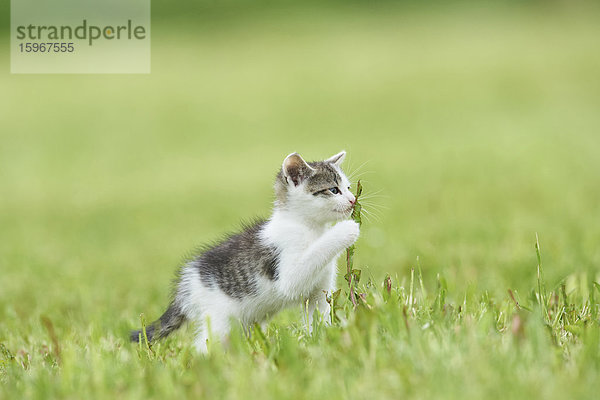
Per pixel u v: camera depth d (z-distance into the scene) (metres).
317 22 47.03
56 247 14.53
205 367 4.63
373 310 4.97
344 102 31.45
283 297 6.62
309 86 34.47
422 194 16.75
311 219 6.85
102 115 32.28
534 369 4.13
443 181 18.28
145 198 19.77
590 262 8.91
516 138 23.64
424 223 13.53
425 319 5.20
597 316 5.58
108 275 11.48
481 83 32.25
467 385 4.03
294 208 6.82
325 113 30.09
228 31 46.31
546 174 18.31
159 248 13.70
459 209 14.86
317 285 6.69
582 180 17.36
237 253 6.75
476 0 49.59
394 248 11.21
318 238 6.80
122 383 4.61
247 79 36.62
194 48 43.12
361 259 10.45
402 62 37.06
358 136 26.17
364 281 8.62
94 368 4.77
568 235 11.20
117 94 35.44
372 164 21.22
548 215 13.55
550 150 21.41
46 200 20.47
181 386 4.45
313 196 6.76
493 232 12.08
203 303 6.75
